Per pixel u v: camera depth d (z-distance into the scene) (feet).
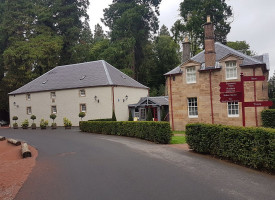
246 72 61.72
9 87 138.72
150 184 21.02
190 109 69.92
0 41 146.61
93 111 101.04
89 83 102.78
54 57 139.13
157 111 101.19
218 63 66.49
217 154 31.07
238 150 27.07
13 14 144.25
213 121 65.87
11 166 31.76
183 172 24.53
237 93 31.65
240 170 24.89
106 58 143.23
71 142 52.26
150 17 167.84
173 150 37.52
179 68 72.33
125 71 140.77
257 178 21.99
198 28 121.19
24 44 135.33
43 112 112.47
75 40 160.56
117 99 100.94
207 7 121.49
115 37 155.02
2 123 141.38
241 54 65.77
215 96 65.67
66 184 22.40
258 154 24.31
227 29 125.70
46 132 82.28
